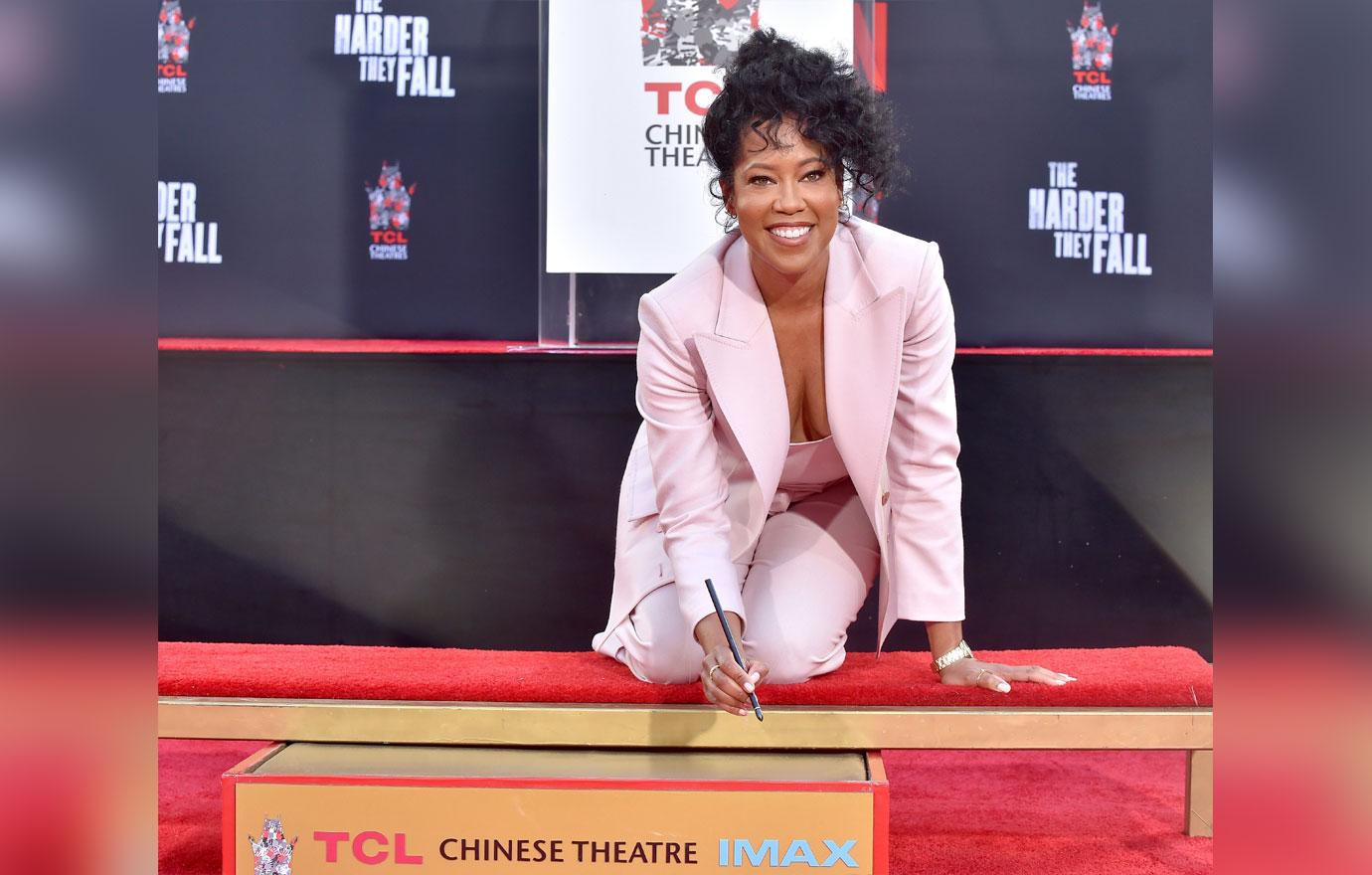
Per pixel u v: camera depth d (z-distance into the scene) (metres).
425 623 2.92
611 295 3.11
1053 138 3.35
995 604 2.89
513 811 1.62
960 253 3.38
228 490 2.92
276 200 3.42
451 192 3.45
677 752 1.78
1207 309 3.37
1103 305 3.38
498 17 3.41
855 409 1.74
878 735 1.75
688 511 1.77
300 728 1.79
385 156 3.43
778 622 1.82
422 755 1.77
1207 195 3.35
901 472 1.84
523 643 2.91
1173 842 2.02
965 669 1.81
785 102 1.57
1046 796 2.27
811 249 1.62
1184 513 2.90
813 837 1.61
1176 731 1.76
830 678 1.84
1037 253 3.38
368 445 2.91
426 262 3.46
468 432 2.91
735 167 1.62
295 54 3.39
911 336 1.79
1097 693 1.77
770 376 1.75
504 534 2.91
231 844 1.64
